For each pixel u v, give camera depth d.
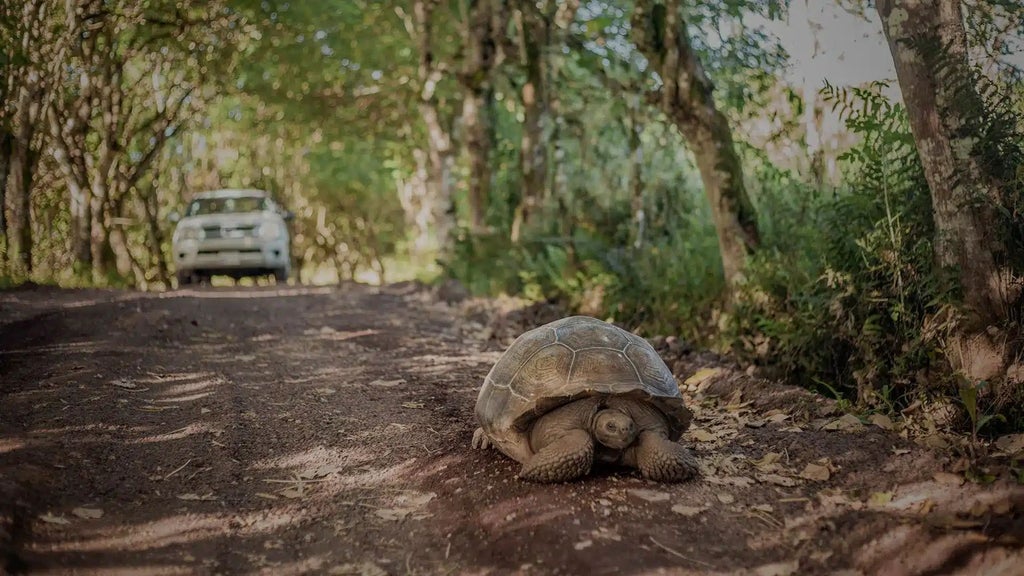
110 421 5.20
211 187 28.48
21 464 4.23
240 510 4.07
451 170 19.27
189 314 9.55
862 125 5.85
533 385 4.29
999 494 3.74
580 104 13.65
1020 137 5.02
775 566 3.35
